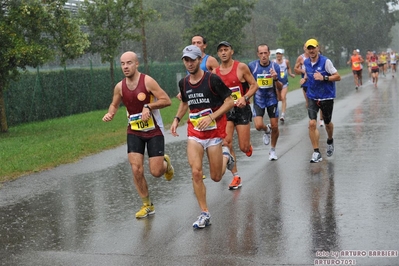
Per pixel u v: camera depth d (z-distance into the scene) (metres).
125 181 13.01
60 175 13.95
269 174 12.79
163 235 8.72
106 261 7.69
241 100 10.80
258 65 14.05
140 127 9.73
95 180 13.24
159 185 12.29
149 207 9.91
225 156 10.33
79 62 46.94
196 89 9.13
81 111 34.00
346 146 15.77
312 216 9.25
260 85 14.05
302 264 7.15
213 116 9.09
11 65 22.84
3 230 9.42
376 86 40.81
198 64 9.05
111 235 8.87
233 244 8.08
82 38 25.52
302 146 16.41
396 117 21.50
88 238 8.77
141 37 36.41
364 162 13.39
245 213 9.70
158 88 9.64
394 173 12.04
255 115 14.31
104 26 36.53
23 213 10.48
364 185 11.13
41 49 22.84
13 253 8.21
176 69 48.31
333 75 13.46
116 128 23.17
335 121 21.61
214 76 9.06
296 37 82.81
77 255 8.00
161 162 9.81
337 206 9.76
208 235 8.59
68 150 17.38
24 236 9.04
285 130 20.28
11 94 27.98
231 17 51.88
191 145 9.25
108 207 10.67
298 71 19.08
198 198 9.08
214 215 9.70
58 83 31.88
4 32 22.06
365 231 8.31
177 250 7.98
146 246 8.23
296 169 13.14
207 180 12.54
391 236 8.03
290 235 8.33
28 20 23.16
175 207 10.38
